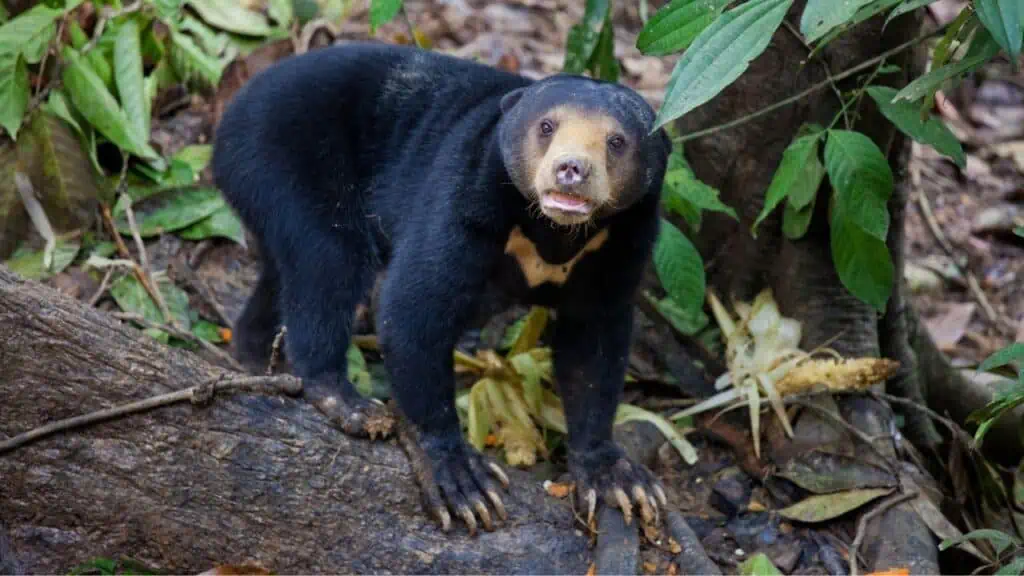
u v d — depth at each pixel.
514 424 8.60
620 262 7.75
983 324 12.48
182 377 7.09
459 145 7.69
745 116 9.17
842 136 8.02
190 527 7.06
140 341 7.10
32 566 6.96
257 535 7.14
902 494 8.46
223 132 8.53
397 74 8.46
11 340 6.70
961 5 15.70
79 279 9.48
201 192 10.23
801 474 8.65
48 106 9.73
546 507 7.73
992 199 14.16
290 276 8.18
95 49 10.12
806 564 8.23
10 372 6.73
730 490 8.66
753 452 8.91
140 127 9.82
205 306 9.77
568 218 6.64
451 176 7.56
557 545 7.57
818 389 8.95
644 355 9.59
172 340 9.20
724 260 9.77
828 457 8.70
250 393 7.22
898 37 8.57
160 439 6.98
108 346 6.93
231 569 7.09
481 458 7.75
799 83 8.98
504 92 8.09
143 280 9.40
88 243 9.78
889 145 8.95
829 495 8.48
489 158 7.39
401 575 7.28
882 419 8.95
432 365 7.51
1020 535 9.07
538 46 14.05
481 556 7.38
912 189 13.88
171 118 11.12
